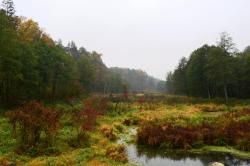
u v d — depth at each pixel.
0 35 35.16
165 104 57.38
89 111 28.81
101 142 22.62
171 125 28.02
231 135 23.38
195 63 72.56
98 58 131.12
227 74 59.78
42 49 50.91
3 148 18.44
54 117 19.88
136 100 66.31
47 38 72.81
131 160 19.31
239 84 66.94
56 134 20.64
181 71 90.62
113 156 18.67
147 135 24.22
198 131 24.39
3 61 35.88
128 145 23.77
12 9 44.28
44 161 16.45
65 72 56.34
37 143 18.95
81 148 20.44
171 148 22.56
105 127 27.69
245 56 71.69
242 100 56.22
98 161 17.42
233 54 62.06
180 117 34.59
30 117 19.11
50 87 53.97
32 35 60.78
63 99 53.00
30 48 42.50
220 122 29.23
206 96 74.25
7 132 21.48
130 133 28.73
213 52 61.22
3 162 15.63
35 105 21.12
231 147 22.33
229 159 19.55
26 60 41.03
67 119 27.80
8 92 38.38
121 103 57.12
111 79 124.31
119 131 29.20
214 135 23.53
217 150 21.70
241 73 65.81
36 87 45.91
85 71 82.50
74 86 61.72
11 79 38.91
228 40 61.38
